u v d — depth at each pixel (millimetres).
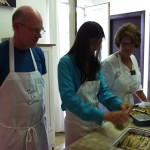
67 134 1338
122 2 3717
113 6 3830
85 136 1146
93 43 1174
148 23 3496
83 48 1188
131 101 1813
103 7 3555
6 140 1281
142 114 1399
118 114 1049
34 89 1331
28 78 1290
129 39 1625
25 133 1306
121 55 1759
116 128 1250
